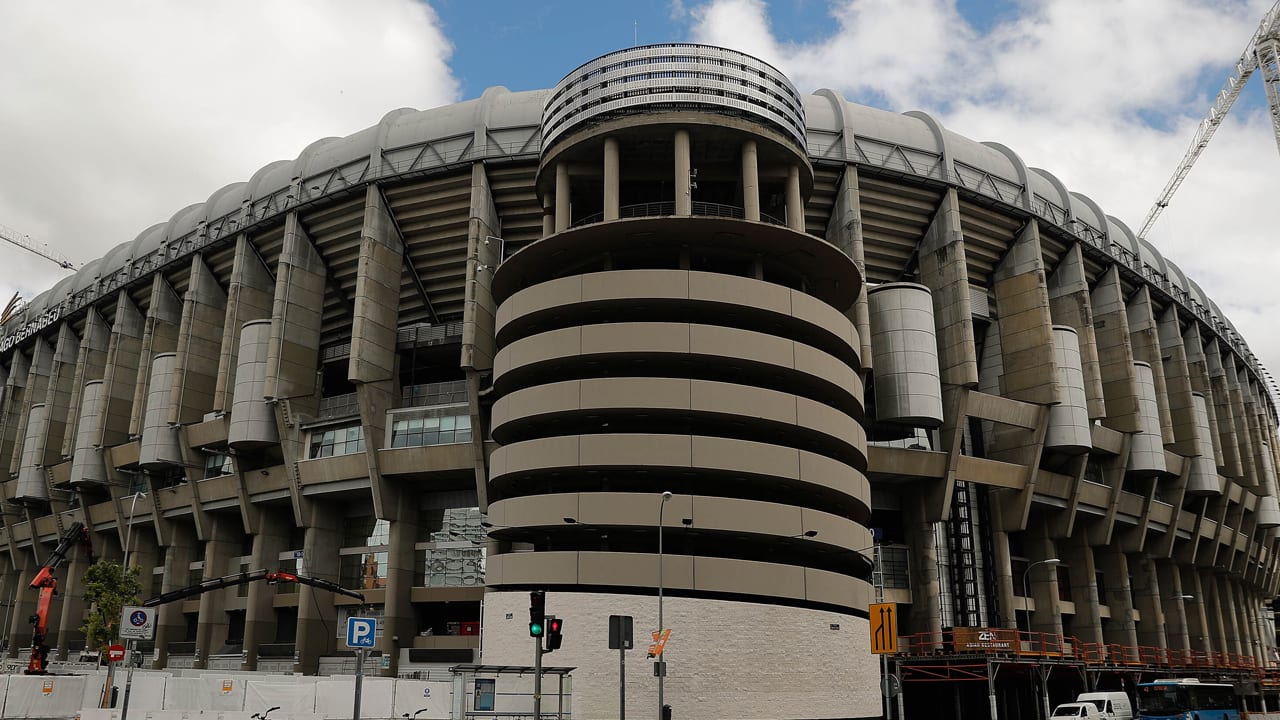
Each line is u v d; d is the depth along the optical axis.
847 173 58.31
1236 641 86.56
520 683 38.88
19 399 96.75
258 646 61.31
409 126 60.16
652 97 49.44
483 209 56.34
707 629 40.69
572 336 46.03
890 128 61.19
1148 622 72.75
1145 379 71.00
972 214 63.28
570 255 49.97
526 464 45.28
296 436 60.53
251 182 68.19
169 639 68.19
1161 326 79.94
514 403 46.75
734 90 50.03
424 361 64.56
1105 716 42.16
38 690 31.77
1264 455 95.38
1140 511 70.56
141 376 72.00
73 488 78.88
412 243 60.94
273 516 64.50
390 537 57.88
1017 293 64.44
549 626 23.31
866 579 55.22
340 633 60.22
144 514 74.06
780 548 46.75
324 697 32.03
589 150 51.06
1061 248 67.88
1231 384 91.94
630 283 46.28
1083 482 65.25
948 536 62.38
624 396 44.34
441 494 60.22
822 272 52.22
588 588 43.69
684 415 44.84
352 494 60.50
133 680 33.31
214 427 64.88
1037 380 62.16
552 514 43.75
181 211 77.00
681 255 49.19
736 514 43.09
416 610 58.50
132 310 79.19
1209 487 75.31
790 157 51.97
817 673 43.28
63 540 50.09
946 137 62.09
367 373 56.81
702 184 54.94
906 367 56.97
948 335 59.78
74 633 78.56
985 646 48.00
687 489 45.44
